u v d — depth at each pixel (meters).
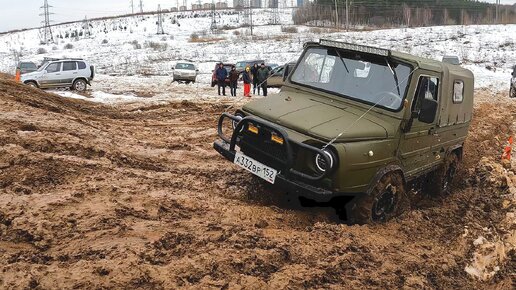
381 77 6.46
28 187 5.84
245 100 19.38
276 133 5.75
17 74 24.36
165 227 5.04
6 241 4.43
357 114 6.21
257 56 51.34
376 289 4.36
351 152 5.54
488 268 5.25
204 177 7.43
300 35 70.75
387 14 87.56
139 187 6.29
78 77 23.19
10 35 100.69
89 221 4.96
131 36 88.75
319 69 6.95
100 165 7.15
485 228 6.11
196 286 3.91
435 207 7.19
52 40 86.31
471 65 42.03
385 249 5.20
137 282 3.85
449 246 5.66
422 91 6.41
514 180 8.62
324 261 4.66
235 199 6.57
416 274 4.78
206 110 15.70
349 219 6.03
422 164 6.96
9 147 6.98
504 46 51.72
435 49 51.66
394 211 6.36
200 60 50.16
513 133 15.02
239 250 4.63
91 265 4.01
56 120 9.93
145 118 13.92
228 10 130.62
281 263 4.54
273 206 6.36
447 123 7.32
